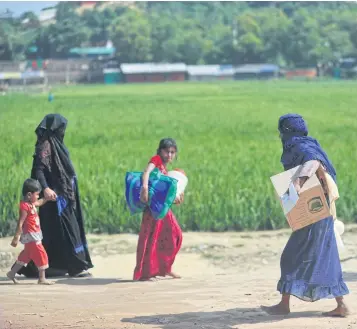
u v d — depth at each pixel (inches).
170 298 542.0
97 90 3617.1
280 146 1654.8
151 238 663.8
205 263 818.8
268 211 1007.0
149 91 3678.6
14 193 1020.5
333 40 3690.9
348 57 3683.6
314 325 441.4
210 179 1128.2
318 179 459.2
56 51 3351.4
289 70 3764.8
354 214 1036.5
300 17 3769.7
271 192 1042.1
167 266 670.5
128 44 3713.1
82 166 1274.6
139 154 1518.2
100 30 3592.5
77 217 711.1
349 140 1753.2
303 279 455.5
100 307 514.9
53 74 3373.5
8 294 586.2
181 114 2640.3
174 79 3905.0
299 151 458.9
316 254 455.5
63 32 3334.2
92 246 886.4
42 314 494.9
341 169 1253.1
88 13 3499.0
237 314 476.4
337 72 3698.3
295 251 458.0
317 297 456.1
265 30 3833.7
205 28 3932.1
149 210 663.1
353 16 3713.1
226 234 961.5
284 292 456.8
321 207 450.3
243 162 1354.6
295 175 451.8
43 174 694.5
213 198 1023.0
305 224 453.1
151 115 2608.3
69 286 634.2
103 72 3654.0
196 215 991.6
